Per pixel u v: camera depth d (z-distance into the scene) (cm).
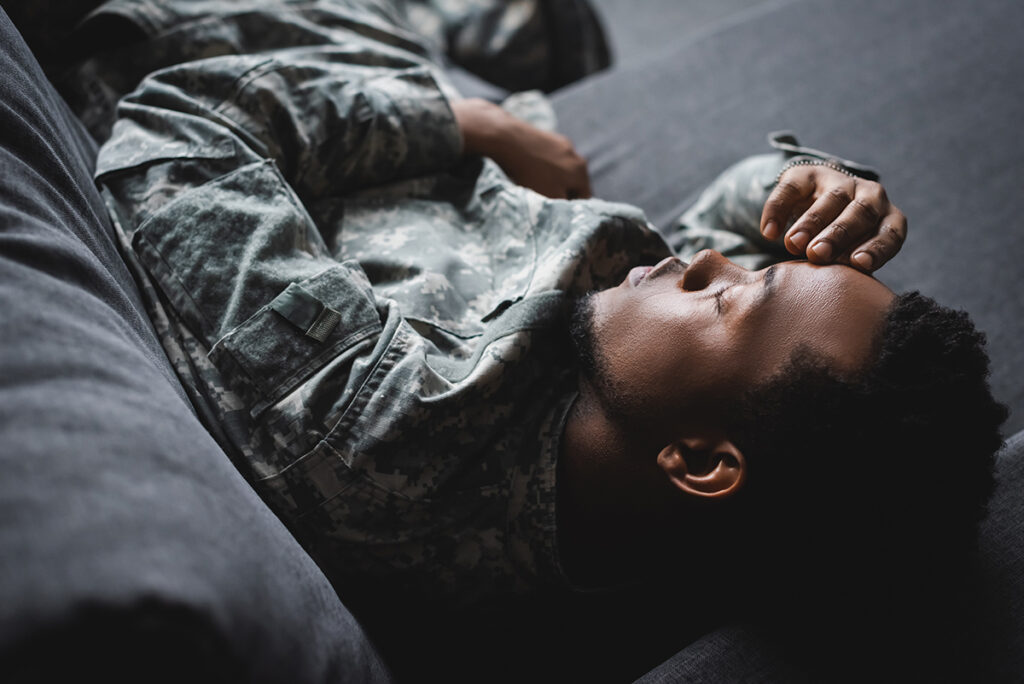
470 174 89
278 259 67
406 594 66
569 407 66
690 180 115
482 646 72
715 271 63
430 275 72
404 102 81
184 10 88
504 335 66
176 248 67
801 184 72
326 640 48
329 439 61
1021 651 57
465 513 64
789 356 56
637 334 62
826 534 58
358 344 64
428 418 62
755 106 123
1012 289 98
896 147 115
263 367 63
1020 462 68
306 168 77
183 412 50
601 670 71
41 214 55
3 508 36
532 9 138
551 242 75
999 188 109
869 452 54
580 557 67
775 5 139
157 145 73
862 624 60
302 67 79
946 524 56
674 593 73
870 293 58
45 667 34
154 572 36
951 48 128
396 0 136
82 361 45
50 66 88
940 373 54
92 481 38
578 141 121
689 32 206
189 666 35
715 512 60
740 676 58
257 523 47
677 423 59
